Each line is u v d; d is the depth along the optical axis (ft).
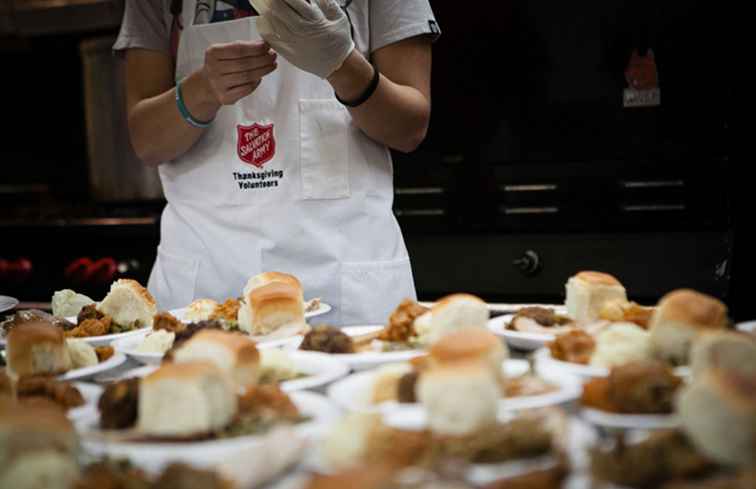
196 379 3.07
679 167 10.52
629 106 10.71
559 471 2.57
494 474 2.57
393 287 6.55
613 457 2.64
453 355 3.20
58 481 2.71
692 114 10.46
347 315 6.42
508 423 2.87
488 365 3.11
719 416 2.61
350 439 2.80
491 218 11.38
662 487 2.55
